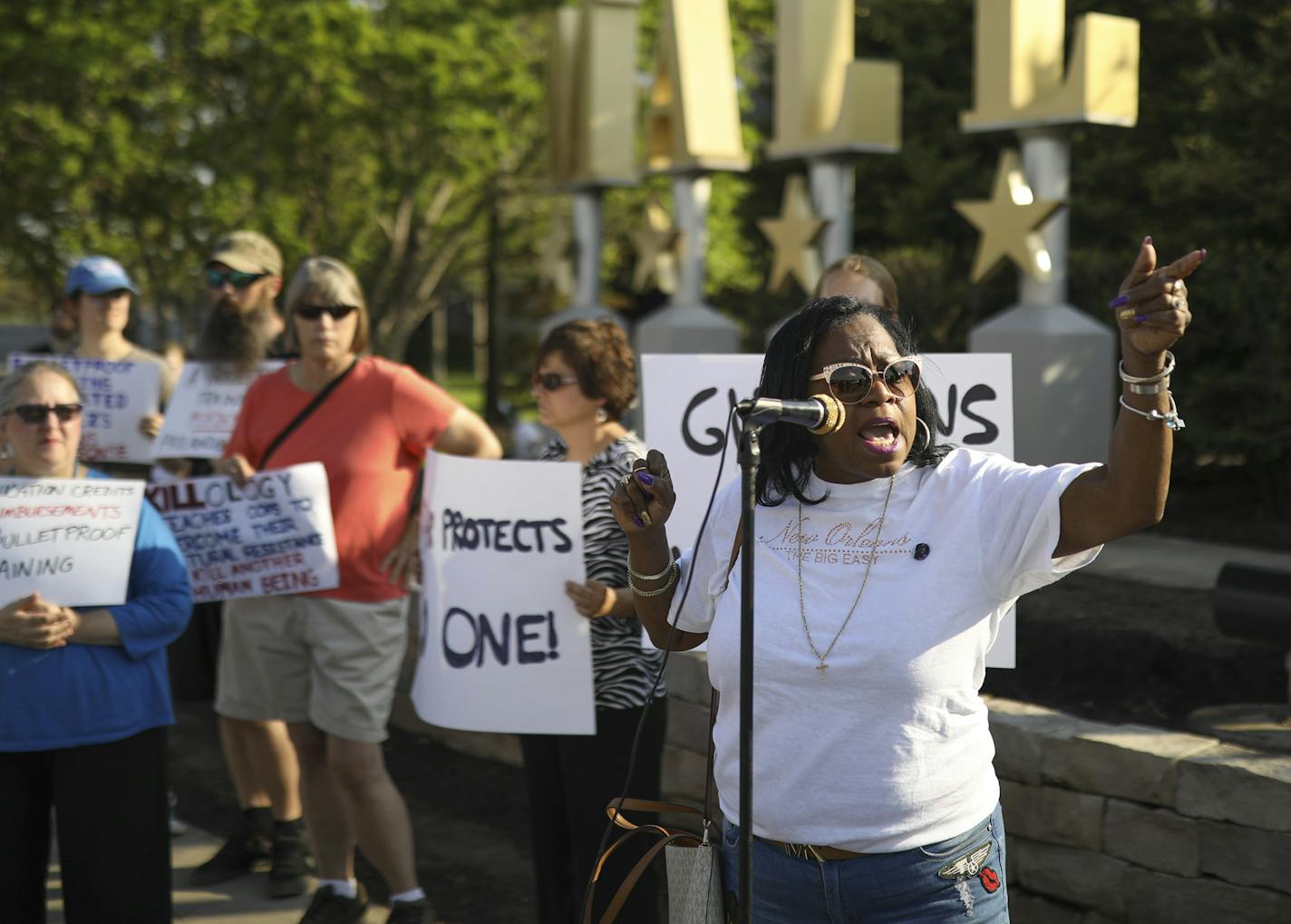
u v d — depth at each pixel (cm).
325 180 1736
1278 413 909
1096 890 379
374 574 419
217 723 697
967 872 222
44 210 1598
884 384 220
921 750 219
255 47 1577
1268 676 476
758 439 230
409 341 4053
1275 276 919
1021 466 223
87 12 1527
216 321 532
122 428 564
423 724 655
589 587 350
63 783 348
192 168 1605
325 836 431
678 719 496
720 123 1040
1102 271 1008
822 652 221
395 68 1557
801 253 884
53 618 341
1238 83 1038
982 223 772
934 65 1391
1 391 360
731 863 240
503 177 1889
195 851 510
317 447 426
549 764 372
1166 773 363
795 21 875
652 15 1803
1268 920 345
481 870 495
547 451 389
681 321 1048
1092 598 593
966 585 219
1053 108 734
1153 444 198
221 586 424
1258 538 842
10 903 353
